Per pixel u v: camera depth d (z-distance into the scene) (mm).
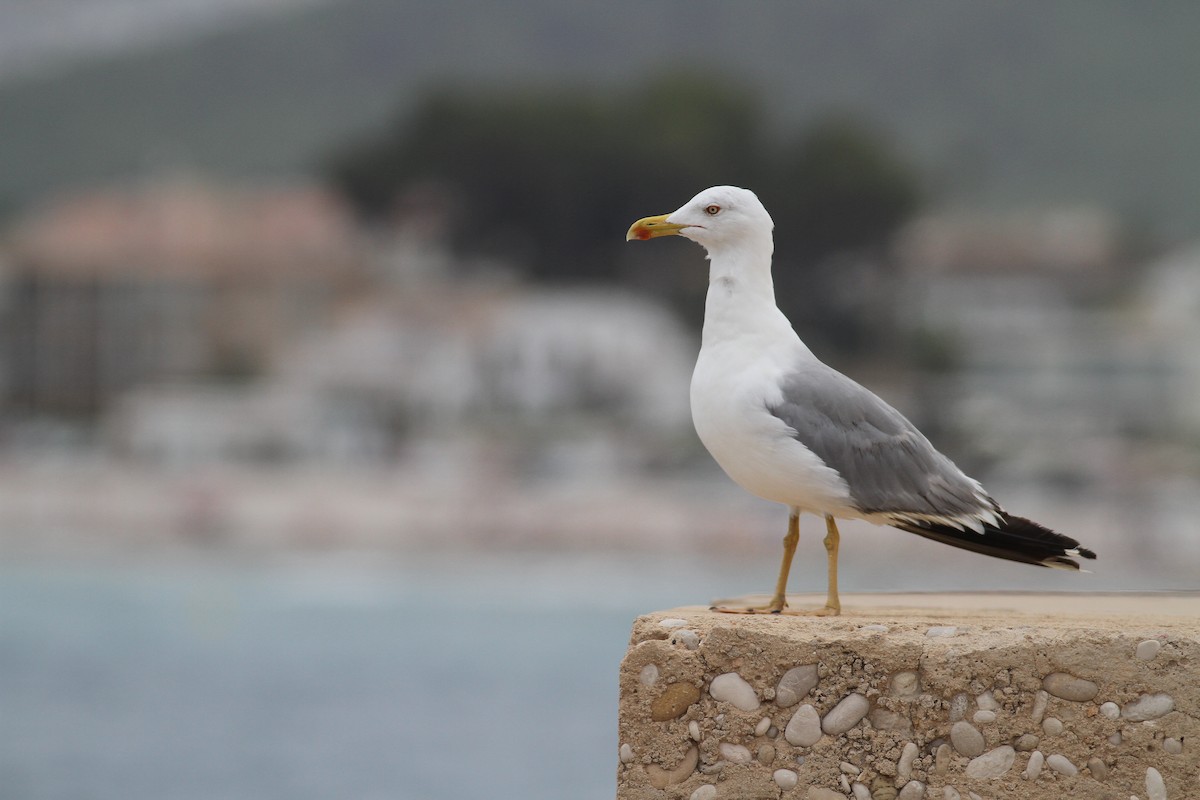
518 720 27625
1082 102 192375
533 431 88750
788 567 6246
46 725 27641
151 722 27906
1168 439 85375
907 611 6141
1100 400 90125
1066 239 115438
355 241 105812
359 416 90125
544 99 109250
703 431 6363
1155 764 5008
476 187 107062
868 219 100438
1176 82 195000
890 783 5125
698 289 105938
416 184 108625
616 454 83875
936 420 87562
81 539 70562
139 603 51281
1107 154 183000
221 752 24484
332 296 101938
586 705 29734
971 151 180500
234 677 34406
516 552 69812
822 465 6023
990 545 6281
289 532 71562
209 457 87375
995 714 5074
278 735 26172
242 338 99625
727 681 5211
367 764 23047
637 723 5270
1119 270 111562
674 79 110000
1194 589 7320
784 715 5180
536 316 94000
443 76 117688
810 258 100625
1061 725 5055
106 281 100000
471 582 59875
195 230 104438
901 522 6195
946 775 5098
